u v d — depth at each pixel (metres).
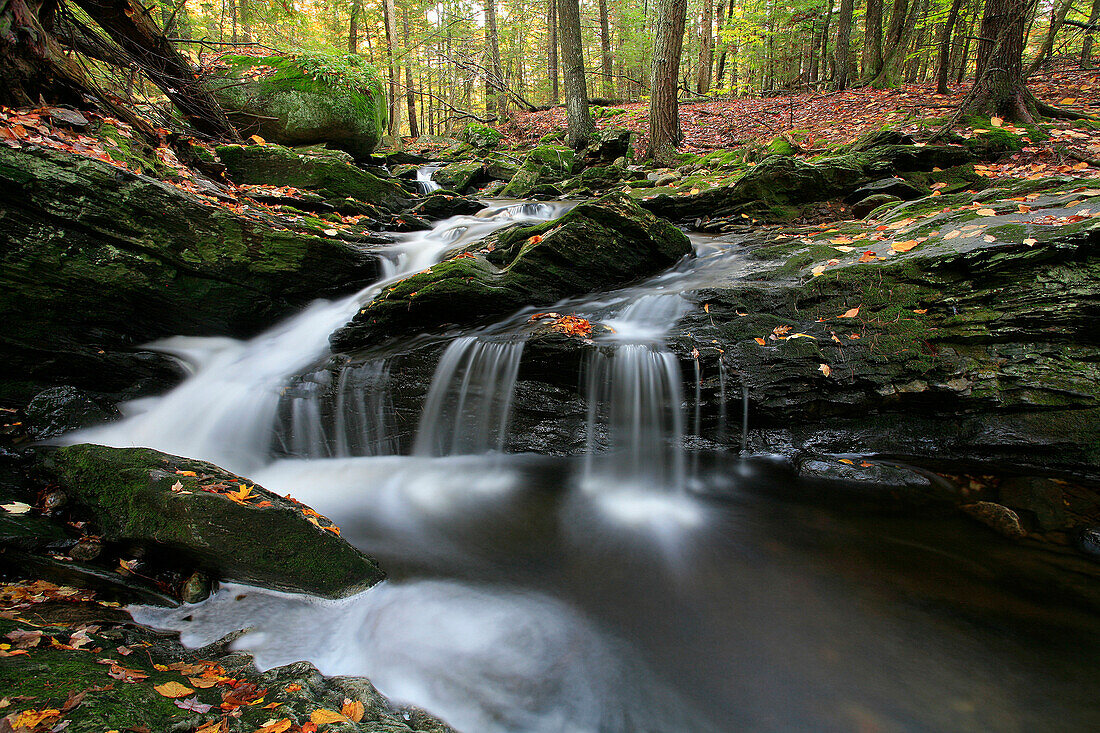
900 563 3.38
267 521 3.04
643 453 4.83
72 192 4.64
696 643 2.88
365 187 9.57
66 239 4.66
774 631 2.95
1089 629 2.80
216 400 5.18
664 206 8.90
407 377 5.15
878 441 4.44
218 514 2.95
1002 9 9.15
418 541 3.79
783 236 6.95
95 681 1.91
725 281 5.74
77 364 4.85
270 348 5.88
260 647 2.67
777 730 2.39
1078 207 4.98
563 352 4.86
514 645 2.86
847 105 14.61
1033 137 8.38
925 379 4.29
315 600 3.01
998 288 4.43
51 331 4.72
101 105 6.65
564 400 4.95
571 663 2.75
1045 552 3.30
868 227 6.48
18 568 2.80
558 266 6.19
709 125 15.91
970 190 7.17
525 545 3.76
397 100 21.88
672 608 3.15
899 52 16.14
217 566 2.95
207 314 5.59
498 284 5.92
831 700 2.53
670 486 4.44
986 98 9.42
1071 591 3.03
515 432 4.98
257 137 9.79
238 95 10.34
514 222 8.14
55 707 1.67
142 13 8.19
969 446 4.18
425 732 2.17
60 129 5.56
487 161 14.29
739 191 8.34
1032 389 4.06
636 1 28.55
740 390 4.62
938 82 14.34
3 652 1.97
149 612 2.78
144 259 5.08
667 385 4.75
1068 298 4.13
